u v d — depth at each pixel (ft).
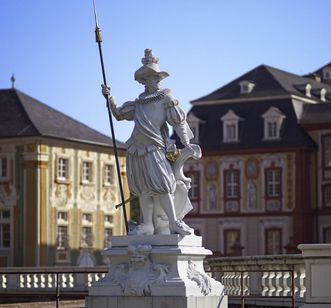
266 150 368.48
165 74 65.57
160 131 65.26
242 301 77.25
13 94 305.73
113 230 317.42
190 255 63.16
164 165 64.39
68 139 298.15
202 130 379.96
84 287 159.02
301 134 366.63
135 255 62.64
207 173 377.91
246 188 372.17
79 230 303.89
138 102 65.51
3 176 294.05
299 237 362.53
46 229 291.58
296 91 383.45
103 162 314.35
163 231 65.26
